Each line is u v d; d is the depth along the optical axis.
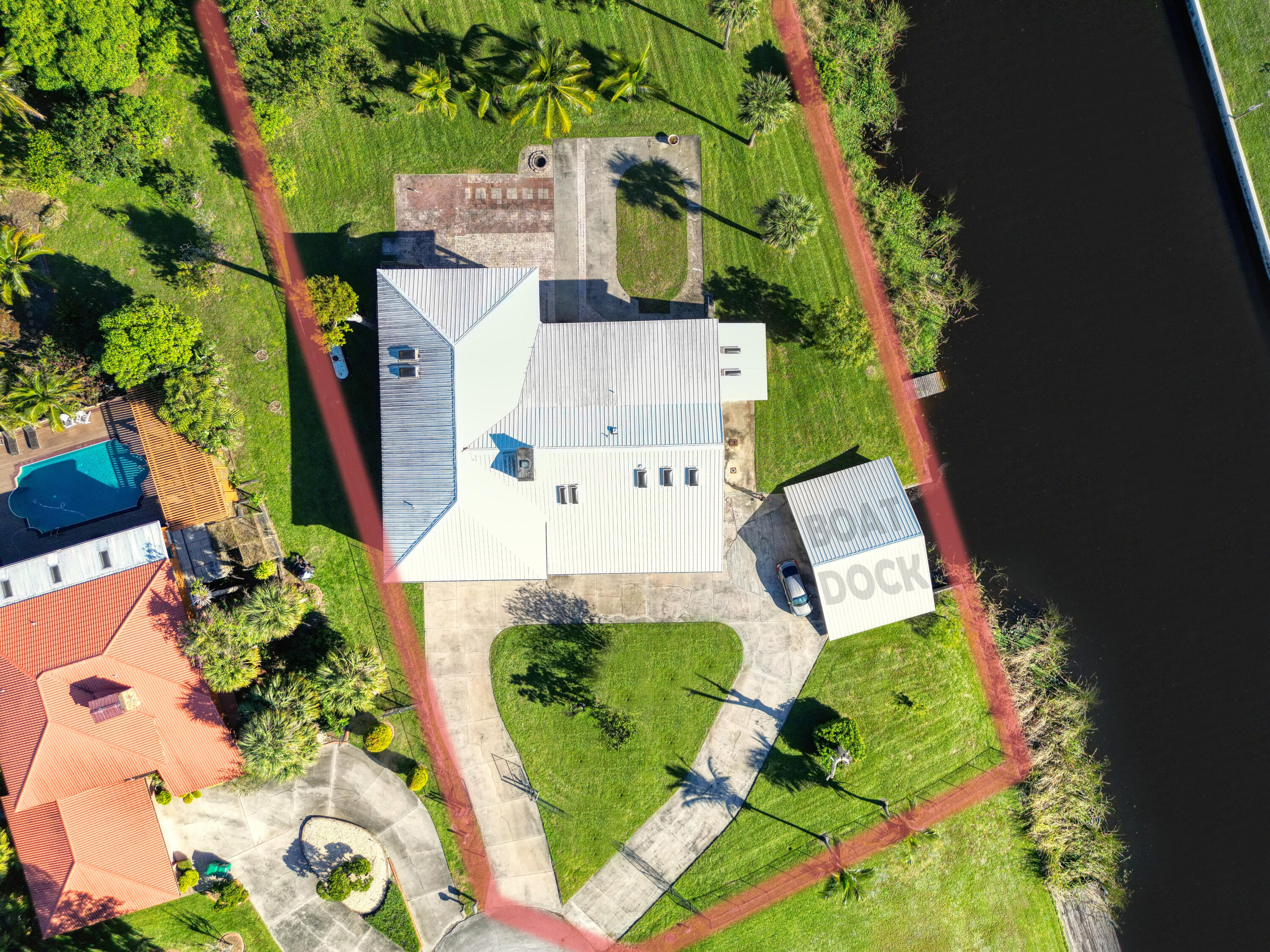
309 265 45.00
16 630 40.97
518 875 44.97
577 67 41.34
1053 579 46.84
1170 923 46.34
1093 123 47.09
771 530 45.62
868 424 46.19
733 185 45.75
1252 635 46.75
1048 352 47.03
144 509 44.28
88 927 43.47
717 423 40.09
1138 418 46.94
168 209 44.72
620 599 45.28
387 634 44.97
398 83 45.06
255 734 39.44
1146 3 47.19
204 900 44.25
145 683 40.81
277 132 43.16
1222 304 47.25
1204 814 46.69
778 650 45.44
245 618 40.44
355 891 43.81
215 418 41.75
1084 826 46.38
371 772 44.66
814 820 45.38
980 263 47.00
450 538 40.09
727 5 42.94
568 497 40.53
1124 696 46.81
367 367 44.94
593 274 45.41
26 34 38.00
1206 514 46.81
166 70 42.56
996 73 47.12
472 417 39.97
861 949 45.53
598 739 45.09
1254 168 47.00
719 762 45.25
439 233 45.19
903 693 45.81
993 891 46.00
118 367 39.62
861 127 46.72
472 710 45.00
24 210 44.03
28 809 40.81
